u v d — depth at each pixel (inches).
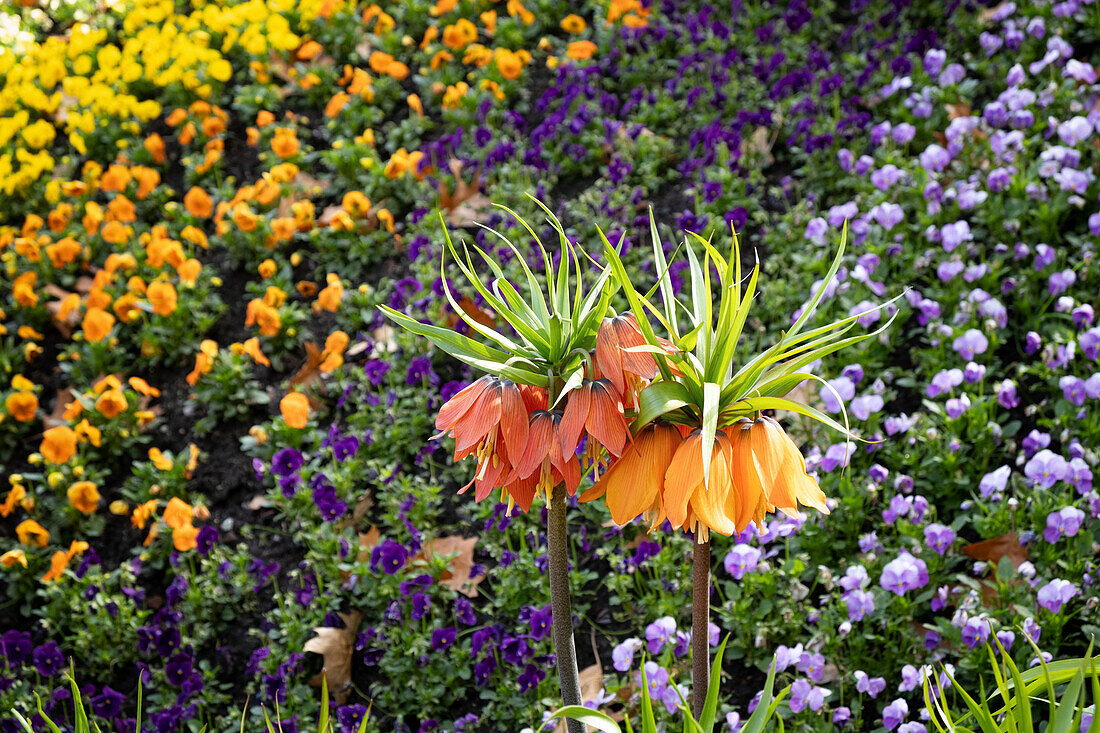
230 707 149.9
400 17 290.4
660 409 75.5
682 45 259.6
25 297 213.2
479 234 216.5
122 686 158.2
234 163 257.4
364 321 206.4
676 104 243.1
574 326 80.8
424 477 178.9
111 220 226.8
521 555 155.5
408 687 147.6
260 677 151.9
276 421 185.0
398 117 261.6
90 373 208.8
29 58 292.0
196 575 169.8
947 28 243.3
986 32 234.7
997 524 143.6
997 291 179.5
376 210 230.4
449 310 196.1
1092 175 183.8
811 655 131.1
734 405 77.4
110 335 211.8
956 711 126.1
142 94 287.7
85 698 148.5
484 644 148.4
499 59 245.0
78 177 264.1
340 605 162.2
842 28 258.4
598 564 160.6
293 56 284.8
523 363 79.6
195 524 179.5
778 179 222.5
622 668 131.6
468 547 163.2
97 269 232.5
